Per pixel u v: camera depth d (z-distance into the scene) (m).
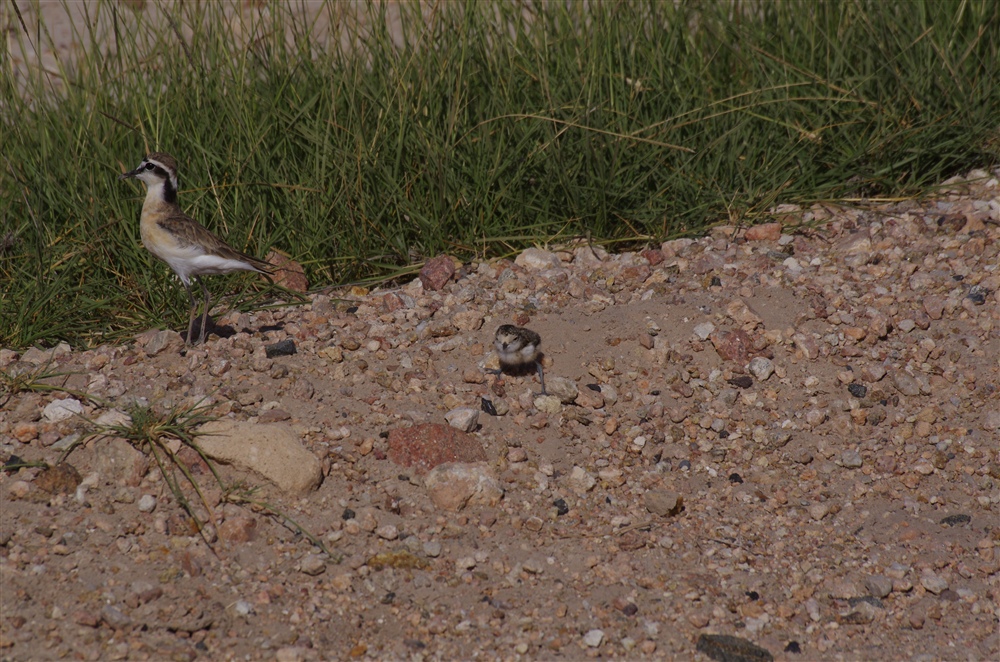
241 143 13.57
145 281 12.42
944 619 8.32
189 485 9.05
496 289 12.70
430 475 9.27
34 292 11.87
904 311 11.90
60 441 9.41
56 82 16.06
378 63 14.73
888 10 15.67
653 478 9.80
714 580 8.62
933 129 14.66
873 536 9.23
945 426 10.56
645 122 14.23
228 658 7.60
